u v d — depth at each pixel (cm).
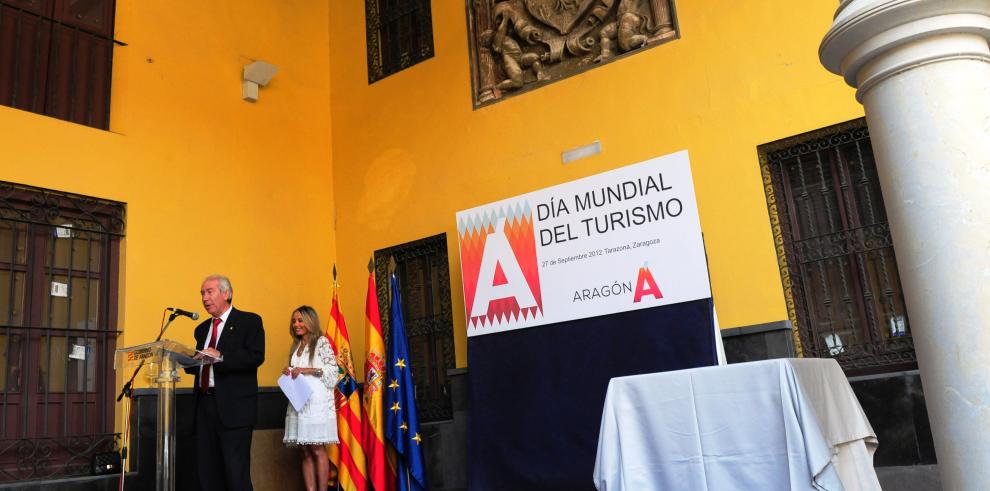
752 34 601
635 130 640
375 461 639
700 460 294
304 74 821
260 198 746
